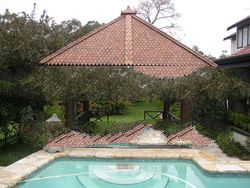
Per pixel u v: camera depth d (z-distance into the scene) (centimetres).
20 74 1666
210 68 1762
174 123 1816
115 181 1259
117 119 2566
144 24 1952
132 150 1580
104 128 1930
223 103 1950
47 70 1673
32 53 1605
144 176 1319
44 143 1548
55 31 1936
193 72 1730
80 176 1309
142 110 3114
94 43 1831
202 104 1872
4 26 1534
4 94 1564
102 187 1197
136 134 1709
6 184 1074
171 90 1683
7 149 1592
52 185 1208
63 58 1739
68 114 1723
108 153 1514
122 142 1678
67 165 1446
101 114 2444
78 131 1733
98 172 1358
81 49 1794
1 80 1574
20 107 1659
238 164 1354
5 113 1543
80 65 1714
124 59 1750
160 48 1855
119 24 1939
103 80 1653
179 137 1667
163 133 1822
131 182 1252
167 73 1744
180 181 1273
